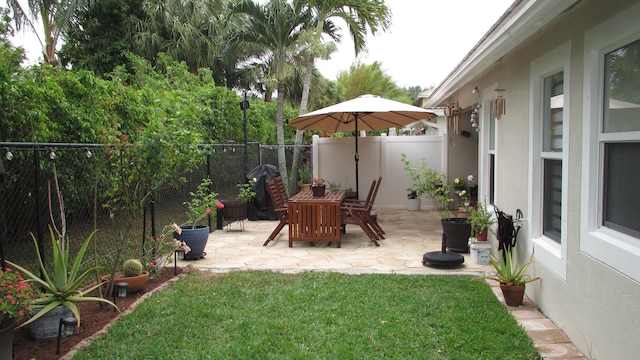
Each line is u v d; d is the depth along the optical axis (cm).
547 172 379
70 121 591
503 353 295
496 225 515
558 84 352
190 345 314
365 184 1034
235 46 1055
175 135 444
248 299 411
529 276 400
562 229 323
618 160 258
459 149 973
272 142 1644
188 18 1537
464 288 435
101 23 1505
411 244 654
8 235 546
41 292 338
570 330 311
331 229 634
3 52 593
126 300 408
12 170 527
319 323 352
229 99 1141
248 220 920
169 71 1162
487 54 432
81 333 334
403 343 315
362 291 427
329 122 879
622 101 251
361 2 969
